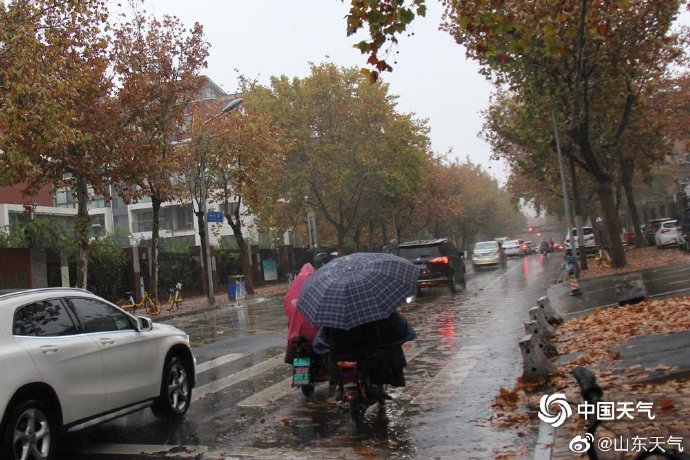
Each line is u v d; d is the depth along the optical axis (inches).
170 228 2632.9
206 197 1286.9
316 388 367.2
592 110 1025.5
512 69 936.9
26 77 600.7
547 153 1230.3
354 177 1644.9
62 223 1217.4
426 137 1707.7
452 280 953.5
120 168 890.1
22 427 225.9
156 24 986.7
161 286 1376.7
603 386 297.3
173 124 1056.2
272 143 1311.5
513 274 1366.9
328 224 2074.3
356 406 281.6
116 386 269.7
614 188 2010.3
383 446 250.5
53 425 236.5
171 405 307.4
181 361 322.0
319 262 465.4
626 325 442.3
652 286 739.4
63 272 1048.2
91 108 835.4
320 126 1595.7
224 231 2632.9
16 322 235.9
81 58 796.6
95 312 275.9
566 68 940.0
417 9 324.5
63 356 244.2
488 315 658.2
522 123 1067.9
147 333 297.4
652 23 890.7
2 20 617.9
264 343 570.6
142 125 951.0
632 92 1034.1
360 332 286.4
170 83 977.5
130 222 2655.0
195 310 1098.7
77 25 756.6
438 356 440.8
